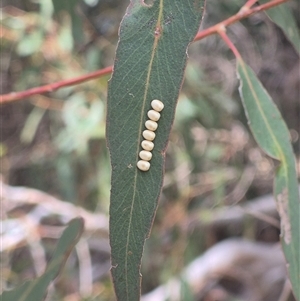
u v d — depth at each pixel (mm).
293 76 452
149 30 161
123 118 160
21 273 400
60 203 366
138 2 161
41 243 378
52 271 200
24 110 477
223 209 404
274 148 194
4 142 475
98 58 365
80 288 381
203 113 375
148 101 161
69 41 347
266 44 445
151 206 161
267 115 196
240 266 378
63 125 422
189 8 160
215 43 437
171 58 160
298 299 184
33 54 380
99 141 385
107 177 359
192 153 399
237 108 423
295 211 190
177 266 368
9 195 362
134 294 160
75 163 393
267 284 384
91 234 377
